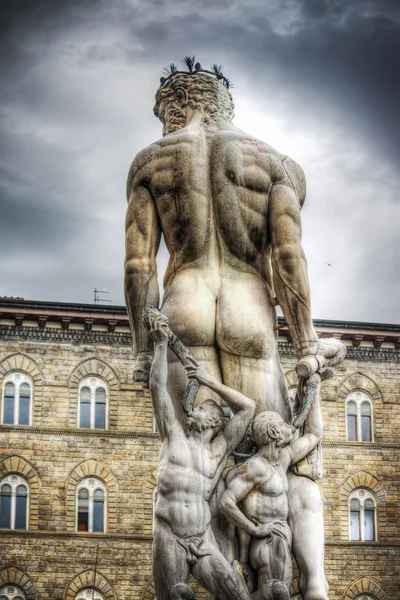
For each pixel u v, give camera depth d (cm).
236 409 676
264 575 661
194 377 677
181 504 656
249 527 660
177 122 745
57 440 4959
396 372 5256
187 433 672
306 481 683
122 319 5053
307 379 708
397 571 5041
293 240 705
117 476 4947
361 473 5128
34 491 4897
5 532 4838
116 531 4891
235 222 704
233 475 676
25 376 5006
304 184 726
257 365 697
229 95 757
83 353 5053
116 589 4847
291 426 684
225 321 693
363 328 5234
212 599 660
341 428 5172
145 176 715
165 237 718
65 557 4850
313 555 667
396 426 5200
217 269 709
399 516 5097
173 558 653
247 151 710
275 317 717
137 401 5028
